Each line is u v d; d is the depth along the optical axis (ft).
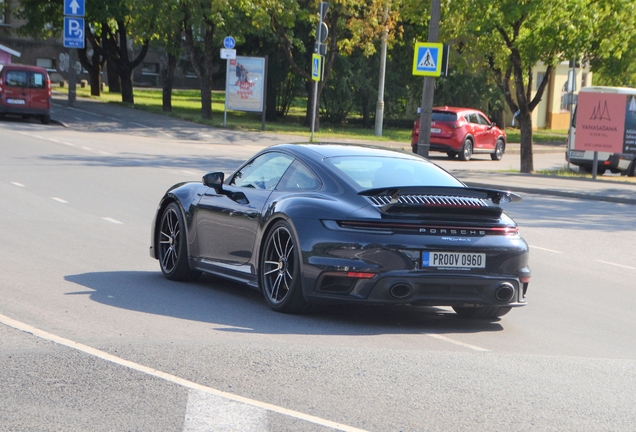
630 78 173.37
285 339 28.30
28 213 56.70
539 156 169.27
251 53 206.39
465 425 20.47
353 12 171.94
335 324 31.19
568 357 28.32
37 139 118.21
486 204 31.01
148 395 21.52
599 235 61.46
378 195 30.66
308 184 32.45
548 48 111.55
